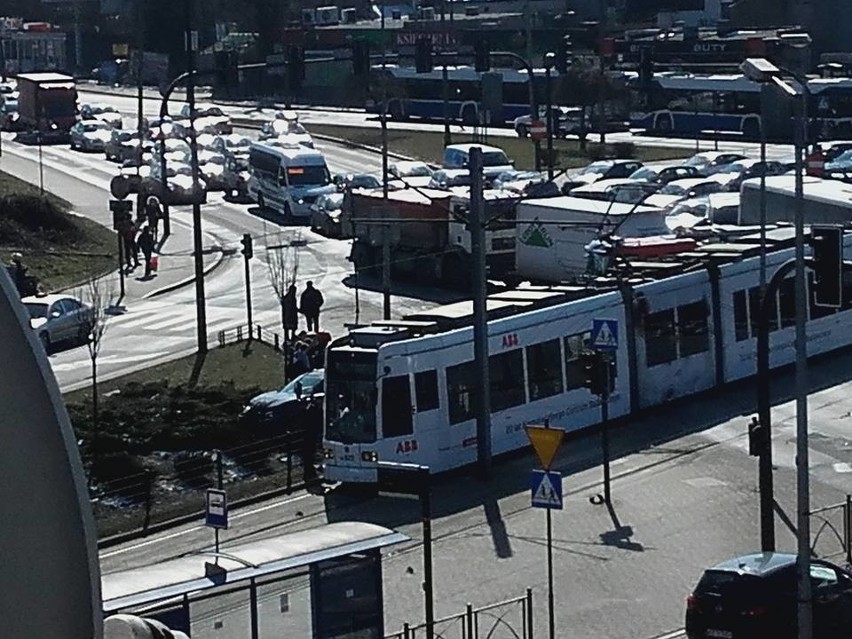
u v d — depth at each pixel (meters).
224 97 149.00
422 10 166.25
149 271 71.88
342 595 23.97
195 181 54.28
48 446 7.14
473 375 40.16
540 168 94.31
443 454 39.47
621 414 44.03
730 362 47.38
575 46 133.62
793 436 42.19
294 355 48.56
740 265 47.84
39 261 74.62
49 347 56.72
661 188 74.94
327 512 36.97
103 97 152.88
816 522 34.72
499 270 66.44
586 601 29.83
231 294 67.38
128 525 35.78
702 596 26.52
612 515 35.69
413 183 79.75
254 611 22.78
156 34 151.75
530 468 40.03
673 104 116.81
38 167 111.12
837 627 26.78
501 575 31.66
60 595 7.14
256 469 39.97
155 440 41.28
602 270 56.59
